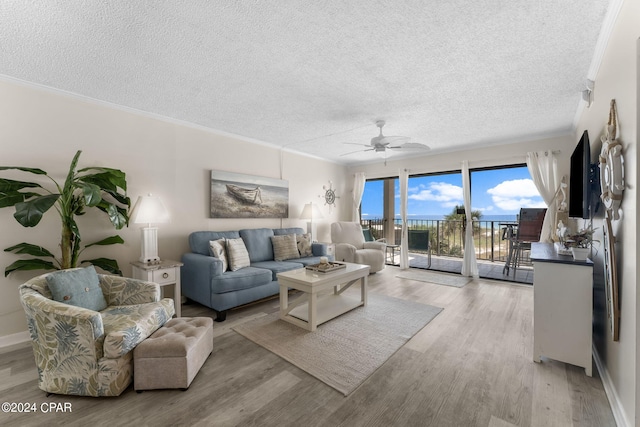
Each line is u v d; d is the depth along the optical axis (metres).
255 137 4.41
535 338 2.14
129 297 2.29
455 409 1.62
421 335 2.59
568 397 1.74
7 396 1.75
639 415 1.32
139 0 1.55
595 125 2.39
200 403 1.68
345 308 3.18
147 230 3.01
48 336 1.73
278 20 1.73
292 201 5.27
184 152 3.67
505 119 3.58
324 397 1.73
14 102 2.49
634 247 1.40
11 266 2.38
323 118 3.54
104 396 1.72
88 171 2.88
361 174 6.41
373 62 2.23
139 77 2.47
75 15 1.67
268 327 2.78
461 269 5.18
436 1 1.58
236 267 3.48
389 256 6.90
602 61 2.07
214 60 2.20
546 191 4.24
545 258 2.13
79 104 2.84
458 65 2.28
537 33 1.87
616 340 1.62
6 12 1.62
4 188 2.31
